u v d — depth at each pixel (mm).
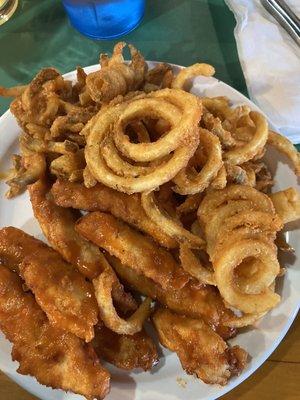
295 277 300
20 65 415
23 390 306
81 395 280
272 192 325
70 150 321
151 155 293
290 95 360
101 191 307
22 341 287
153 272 292
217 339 279
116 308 302
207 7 421
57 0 436
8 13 434
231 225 288
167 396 283
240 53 378
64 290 287
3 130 353
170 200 319
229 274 277
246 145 312
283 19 385
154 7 425
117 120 306
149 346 292
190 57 403
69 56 415
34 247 311
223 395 297
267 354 286
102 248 307
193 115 293
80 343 281
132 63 344
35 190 318
